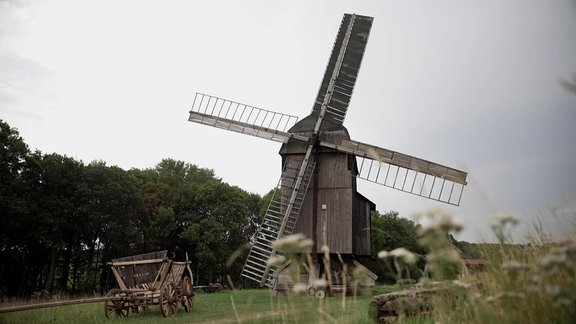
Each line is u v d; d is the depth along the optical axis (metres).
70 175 40.72
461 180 22.89
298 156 25.17
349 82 25.86
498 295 3.61
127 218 43.97
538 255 4.27
